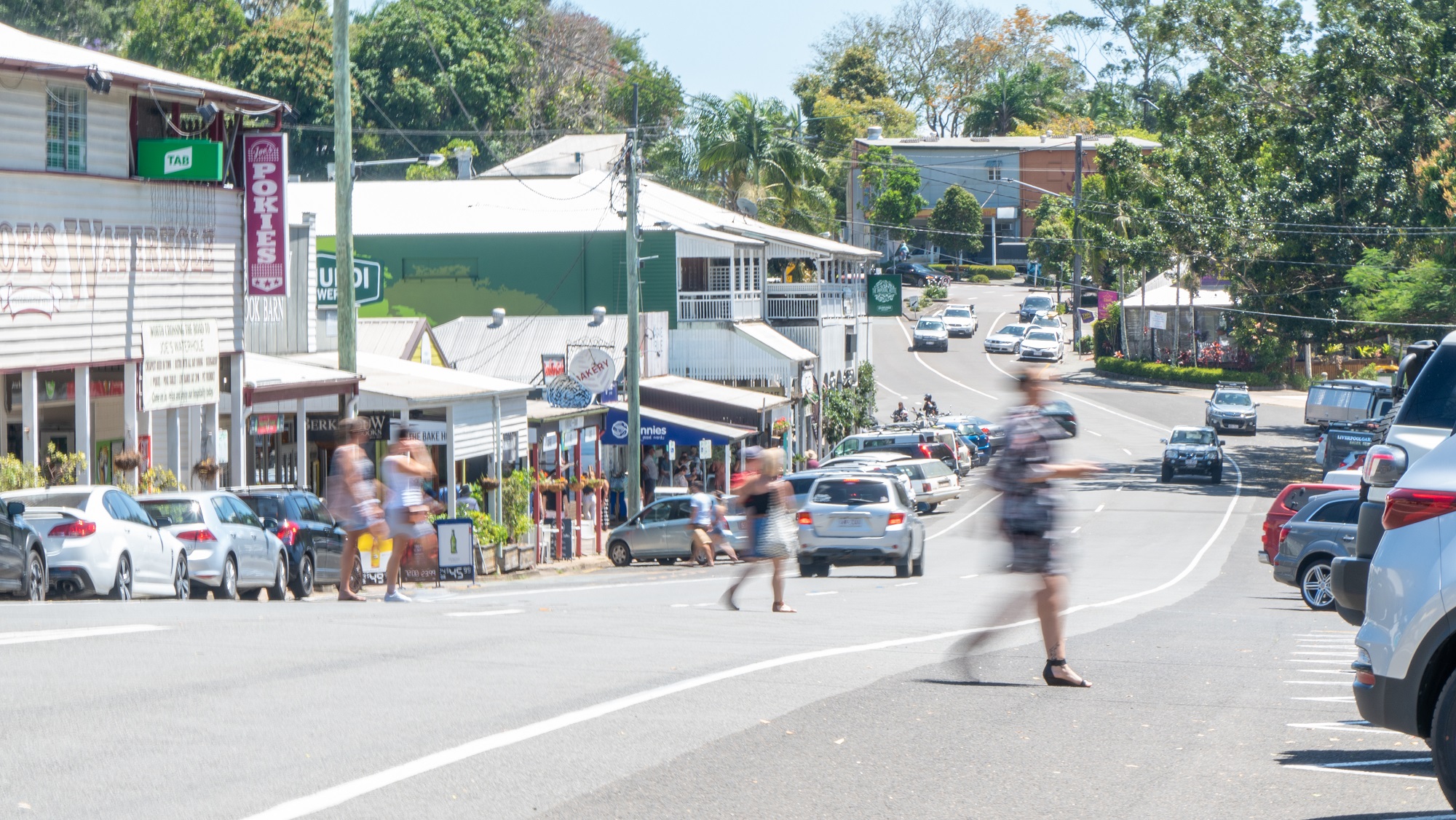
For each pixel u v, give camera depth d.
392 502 28.12
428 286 90.81
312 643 18.59
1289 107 95.31
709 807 10.78
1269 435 110.50
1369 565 13.85
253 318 56.09
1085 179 167.12
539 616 24.53
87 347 39.81
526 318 80.00
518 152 151.38
